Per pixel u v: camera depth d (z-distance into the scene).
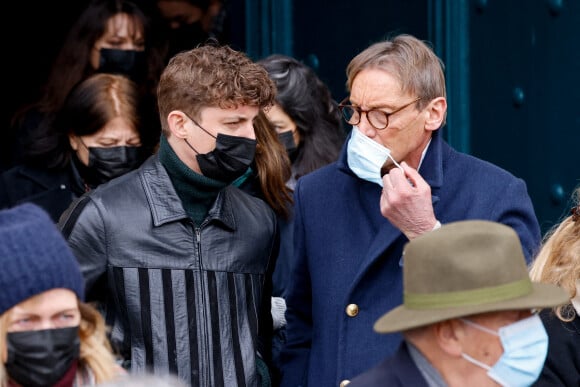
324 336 5.81
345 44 8.27
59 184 7.17
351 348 5.67
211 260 5.62
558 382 5.07
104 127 6.69
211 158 5.52
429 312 4.16
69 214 5.54
